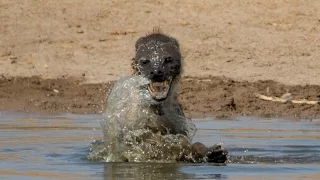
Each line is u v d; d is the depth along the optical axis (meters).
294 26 73.00
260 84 57.25
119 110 30.52
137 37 70.81
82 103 52.53
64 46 69.38
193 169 27.14
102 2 76.75
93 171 26.70
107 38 70.69
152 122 30.38
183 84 56.47
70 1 77.06
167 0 77.38
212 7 76.19
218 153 28.80
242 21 73.69
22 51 68.50
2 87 57.25
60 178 24.95
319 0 77.38
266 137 37.19
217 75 61.50
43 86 57.75
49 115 47.97
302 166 27.94
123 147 30.17
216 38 70.31
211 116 47.75
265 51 67.88
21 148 32.72
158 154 29.91
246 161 29.41
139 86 30.36
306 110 49.53
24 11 75.38
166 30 71.81
